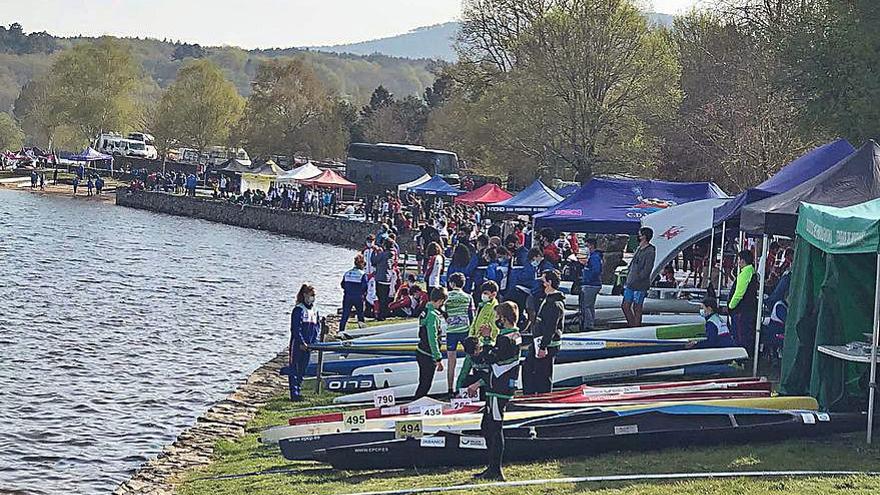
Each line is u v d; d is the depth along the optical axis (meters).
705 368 18.72
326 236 71.75
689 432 13.48
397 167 78.94
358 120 131.00
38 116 191.38
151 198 92.00
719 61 58.59
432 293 17.94
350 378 20.05
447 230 43.84
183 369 23.83
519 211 39.59
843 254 14.12
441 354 18.69
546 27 63.75
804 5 43.59
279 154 118.44
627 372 18.62
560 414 13.78
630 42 61.75
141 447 17.14
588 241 40.34
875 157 16.41
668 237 23.97
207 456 16.33
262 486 13.52
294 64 119.62
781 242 24.69
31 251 52.56
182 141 126.88
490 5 75.88
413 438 13.54
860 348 13.93
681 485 11.31
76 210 85.69
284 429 14.83
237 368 24.33
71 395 20.53
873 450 12.91
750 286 19.16
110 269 46.53
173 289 40.41
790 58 40.09
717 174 51.19
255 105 119.12
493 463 12.27
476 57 77.88
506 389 12.19
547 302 16.08
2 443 16.97
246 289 41.97
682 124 57.06
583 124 62.03
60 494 14.63
